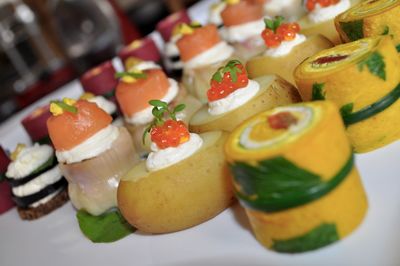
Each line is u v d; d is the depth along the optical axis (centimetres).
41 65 83
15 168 36
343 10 34
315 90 26
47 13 85
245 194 22
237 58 39
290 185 21
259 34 41
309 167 21
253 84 29
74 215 34
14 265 32
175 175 26
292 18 45
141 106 34
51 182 36
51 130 31
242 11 42
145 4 84
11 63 81
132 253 27
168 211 26
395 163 25
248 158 21
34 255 32
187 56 39
